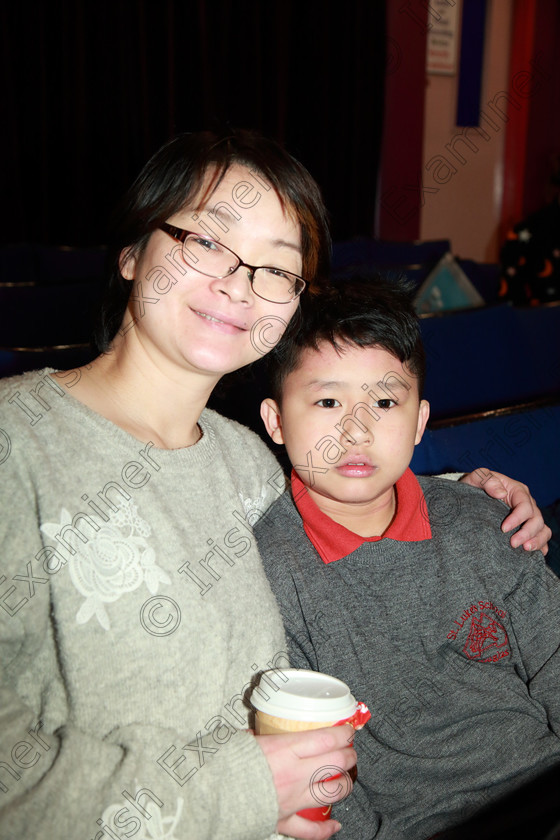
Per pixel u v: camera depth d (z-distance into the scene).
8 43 4.28
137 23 4.59
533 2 6.26
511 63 6.48
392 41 5.59
